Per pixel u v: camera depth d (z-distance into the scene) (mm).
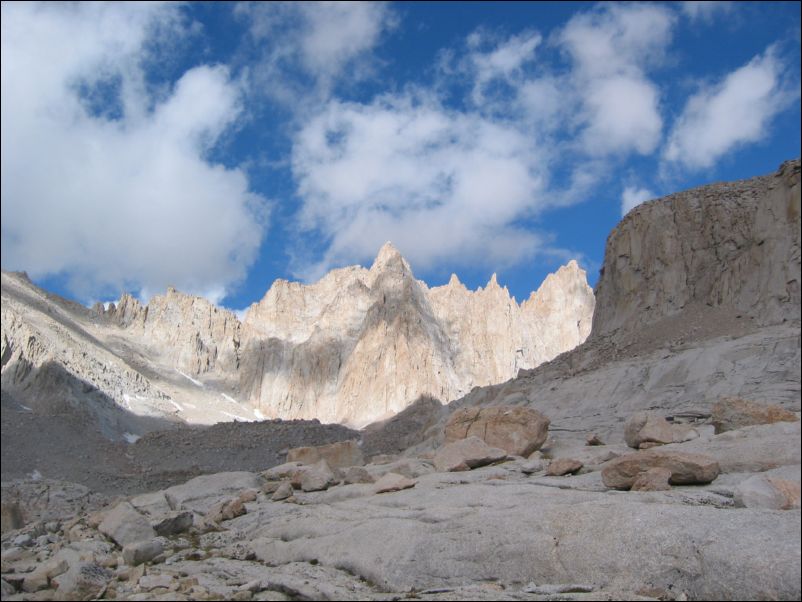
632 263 83688
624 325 79062
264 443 115562
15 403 124938
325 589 12641
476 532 13727
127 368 188625
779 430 18578
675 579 11312
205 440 114688
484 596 11664
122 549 18094
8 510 28203
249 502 22969
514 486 17922
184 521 20406
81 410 134250
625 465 17141
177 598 12383
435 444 62781
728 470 17406
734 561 10672
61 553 18391
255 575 14328
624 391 57594
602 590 11453
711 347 56844
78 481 92688
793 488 13531
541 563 12570
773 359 50750
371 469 25516
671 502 14711
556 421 57031
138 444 113438
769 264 66312
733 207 78375
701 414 45344
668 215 83125
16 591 14891
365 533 15047
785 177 68125
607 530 12500
